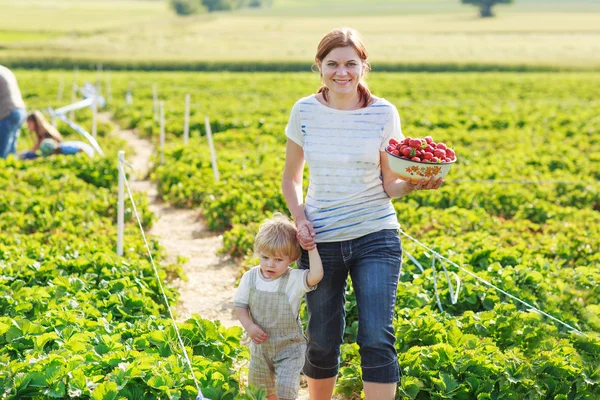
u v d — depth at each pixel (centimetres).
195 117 2389
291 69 5328
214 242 1163
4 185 1366
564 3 14475
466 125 2370
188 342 625
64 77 4244
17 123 1631
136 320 688
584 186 1442
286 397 500
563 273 857
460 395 567
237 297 512
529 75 4706
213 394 529
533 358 617
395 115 492
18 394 520
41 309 695
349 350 666
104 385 511
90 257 863
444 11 12794
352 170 486
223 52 6519
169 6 12394
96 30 9006
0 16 10812
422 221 1142
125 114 2709
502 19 10938
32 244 967
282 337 509
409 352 601
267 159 1644
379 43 7412
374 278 476
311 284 492
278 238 490
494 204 1313
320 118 489
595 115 2623
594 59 5922
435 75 4638
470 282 790
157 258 991
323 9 13638
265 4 15088
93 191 1373
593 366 617
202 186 1412
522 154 1748
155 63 5294
